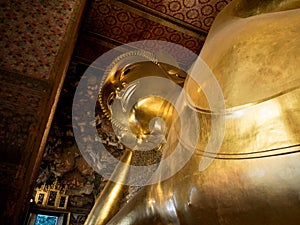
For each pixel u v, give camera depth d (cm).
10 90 305
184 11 561
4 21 339
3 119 290
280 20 169
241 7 212
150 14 564
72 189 562
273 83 143
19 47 331
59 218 533
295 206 119
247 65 158
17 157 277
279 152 126
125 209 219
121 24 585
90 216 284
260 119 139
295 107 131
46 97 312
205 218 153
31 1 360
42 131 295
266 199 126
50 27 352
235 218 138
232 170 140
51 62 333
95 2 544
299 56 142
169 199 179
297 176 119
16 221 252
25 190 266
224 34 195
